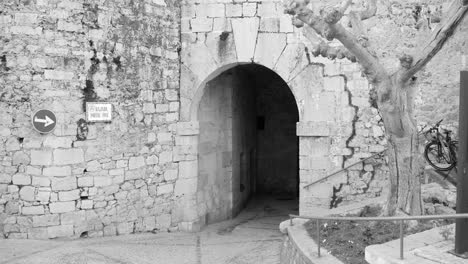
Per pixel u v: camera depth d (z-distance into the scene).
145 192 9.56
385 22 9.55
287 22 9.77
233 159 12.54
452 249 4.80
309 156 9.76
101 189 8.79
